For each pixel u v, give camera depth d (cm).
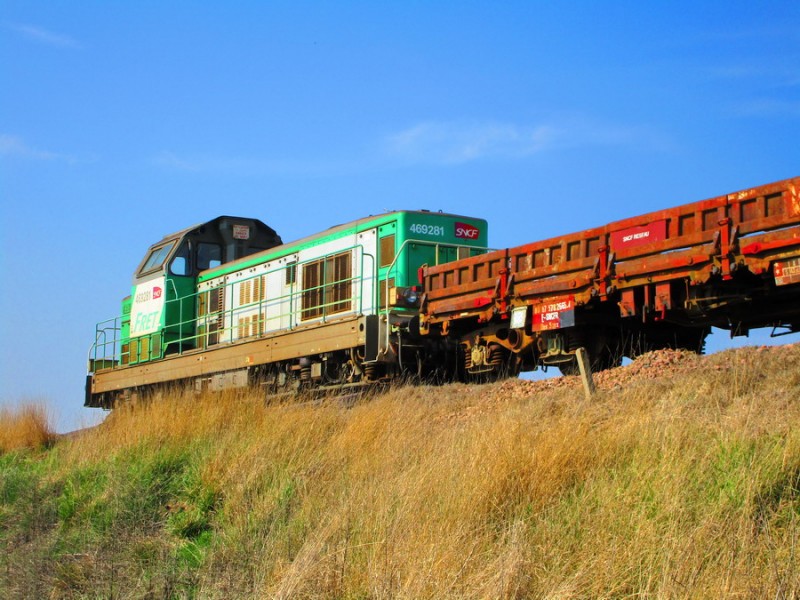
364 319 1672
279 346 1909
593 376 1227
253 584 802
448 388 1398
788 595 597
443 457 899
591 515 743
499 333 1554
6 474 1332
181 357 2230
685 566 632
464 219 1812
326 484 981
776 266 1112
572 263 1366
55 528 1084
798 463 754
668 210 1246
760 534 673
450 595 658
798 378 986
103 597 828
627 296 1298
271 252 2081
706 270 1188
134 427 1341
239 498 1014
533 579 679
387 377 1688
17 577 902
